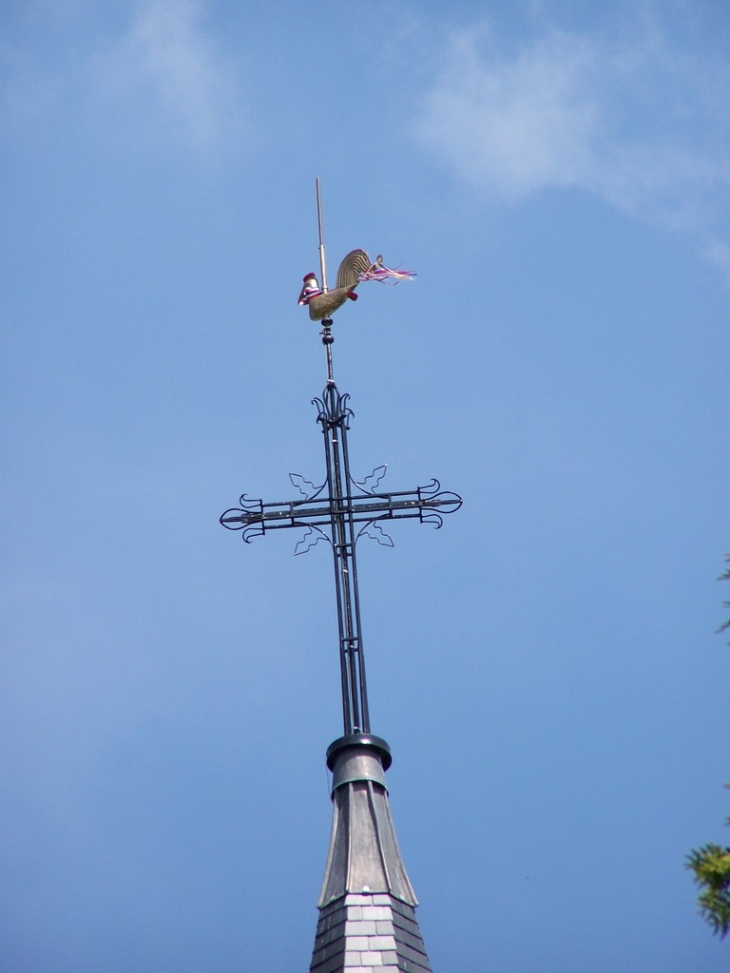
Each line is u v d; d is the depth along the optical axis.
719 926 43.75
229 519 75.31
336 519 75.00
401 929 66.19
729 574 48.44
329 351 79.31
